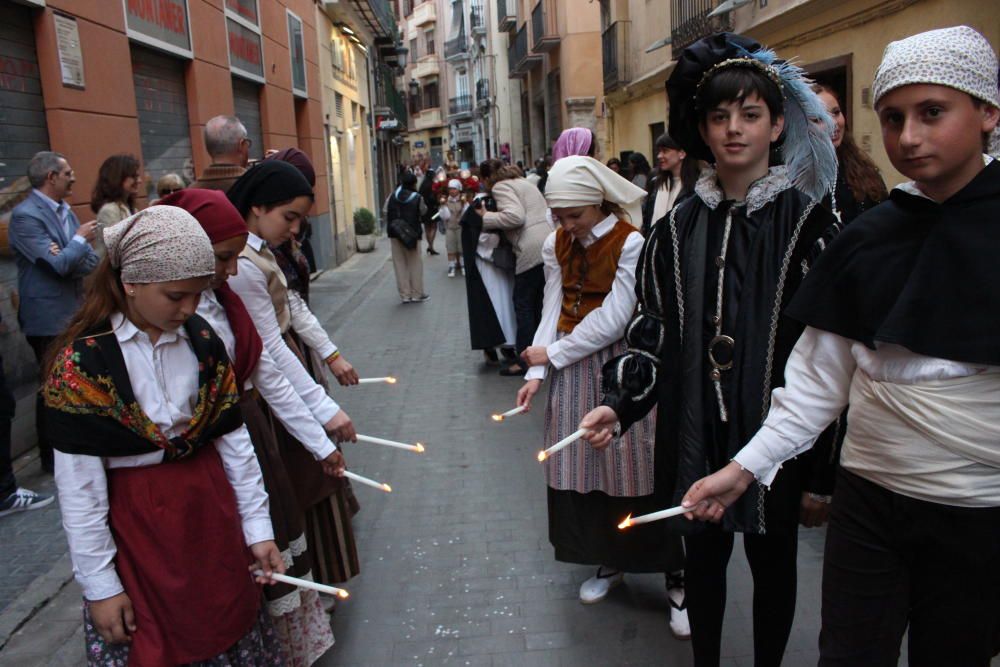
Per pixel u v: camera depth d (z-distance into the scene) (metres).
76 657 3.15
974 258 1.56
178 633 2.02
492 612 3.35
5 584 3.72
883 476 1.75
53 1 5.86
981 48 1.56
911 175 1.59
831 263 1.80
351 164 20.86
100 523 1.95
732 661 2.93
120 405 1.91
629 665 2.95
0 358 4.46
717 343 2.21
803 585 3.41
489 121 43.44
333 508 3.19
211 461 2.12
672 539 3.09
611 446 3.05
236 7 10.89
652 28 15.38
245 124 11.60
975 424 1.61
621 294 2.94
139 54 7.76
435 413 6.27
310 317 3.50
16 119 5.53
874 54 7.39
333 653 3.11
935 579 1.72
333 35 18.98
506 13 31.17
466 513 4.36
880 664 1.82
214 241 2.27
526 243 6.73
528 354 3.12
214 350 2.09
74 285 5.03
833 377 1.87
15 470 5.21
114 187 5.44
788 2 8.88
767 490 2.17
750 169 2.18
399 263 11.67
